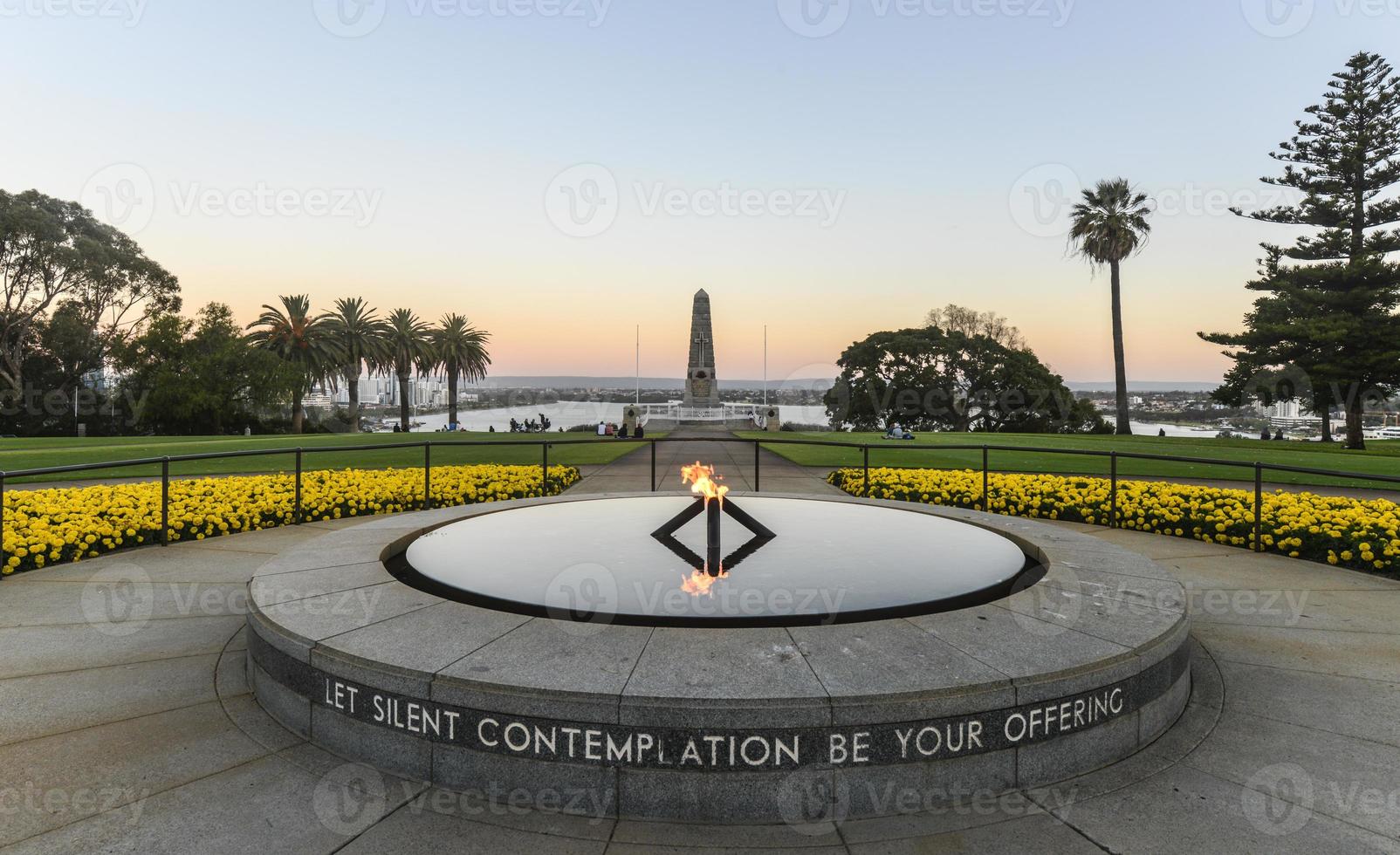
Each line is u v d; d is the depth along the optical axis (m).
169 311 60.88
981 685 3.16
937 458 22.11
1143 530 9.73
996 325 68.88
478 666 3.34
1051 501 10.83
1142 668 3.62
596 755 3.08
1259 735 3.81
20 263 52.50
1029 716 3.26
